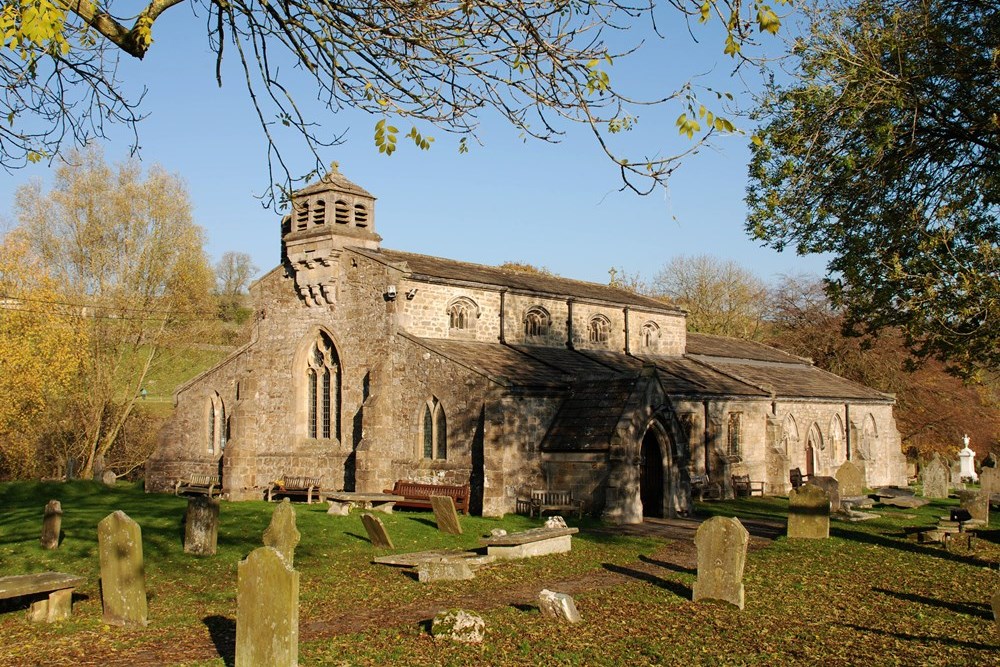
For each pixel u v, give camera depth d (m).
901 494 41.50
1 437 46.66
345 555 23.47
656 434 35.16
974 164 22.56
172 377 62.91
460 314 41.06
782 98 22.88
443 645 14.53
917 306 21.39
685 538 28.36
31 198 49.34
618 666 13.60
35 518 27.80
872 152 21.55
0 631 15.44
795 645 14.85
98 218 50.66
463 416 35.31
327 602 18.19
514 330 43.19
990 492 39.22
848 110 21.78
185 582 20.02
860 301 23.33
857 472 41.22
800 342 73.88
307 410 41.47
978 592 19.61
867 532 29.38
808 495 28.06
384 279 38.47
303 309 41.62
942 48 21.64
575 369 39.88
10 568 20.67
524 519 32.28
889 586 20.22
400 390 37.53
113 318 50.81
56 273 49.38
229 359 43.97
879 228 22.88
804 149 22.61
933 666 13.64
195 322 54.78
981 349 20.92
